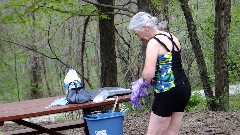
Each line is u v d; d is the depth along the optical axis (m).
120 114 4.55
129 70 15.31
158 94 3.86
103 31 10.27
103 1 9.95
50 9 8.52
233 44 14.08
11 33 18.09
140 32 3.89
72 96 4.71
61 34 18.47
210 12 15.48
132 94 4.16
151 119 3.96
